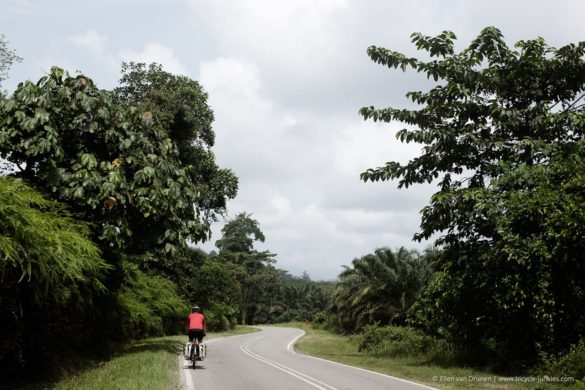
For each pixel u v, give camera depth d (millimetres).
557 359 12469
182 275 37938
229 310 55531
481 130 15938
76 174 12352
